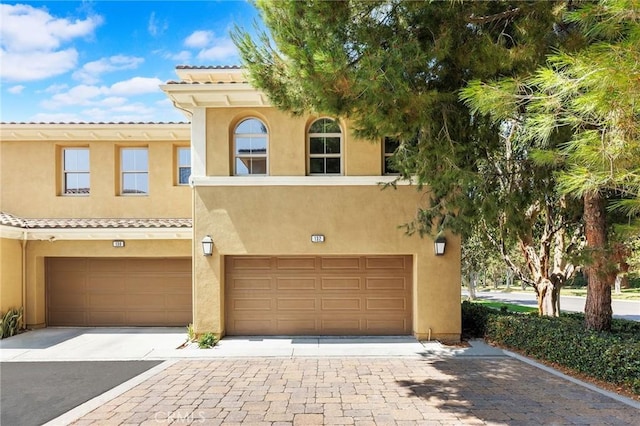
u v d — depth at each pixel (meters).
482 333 11.34
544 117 4.50
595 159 4.25
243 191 11.28
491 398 6.86
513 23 7.03
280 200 11.28
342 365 8.89
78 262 13.25
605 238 8.60
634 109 3.87
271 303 11.69
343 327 11.66
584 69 3.97
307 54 6.37
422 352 9.91
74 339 11.41
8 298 12.22
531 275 14.14
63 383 7.85
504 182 8.78
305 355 9.67
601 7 4.20
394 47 6.37
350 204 11.28
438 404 6.60
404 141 8.16
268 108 11.39
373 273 11.74
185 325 13.10
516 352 9.87
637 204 4.56
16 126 13.07
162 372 8.49
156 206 13.99
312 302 11.71
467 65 6.88
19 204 13.87
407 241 11.23
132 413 6.34
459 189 8.11
